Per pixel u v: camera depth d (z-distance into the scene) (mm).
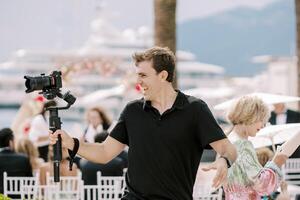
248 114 7102
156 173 6465
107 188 11211
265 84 118562
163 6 17531
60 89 6625
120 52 120188
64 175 12078
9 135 12117
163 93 6559
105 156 6730
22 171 12180
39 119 16422
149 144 6480
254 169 7016
